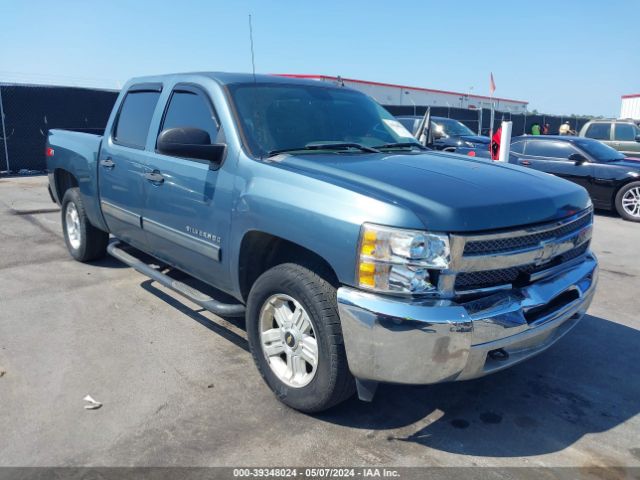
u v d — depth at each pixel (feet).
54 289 17.21
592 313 16.44
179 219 13.08
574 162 35.09
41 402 10.87
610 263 22.48
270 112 12.52
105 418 10.37
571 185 11.59
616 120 50.19
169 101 14.11
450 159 12.37
